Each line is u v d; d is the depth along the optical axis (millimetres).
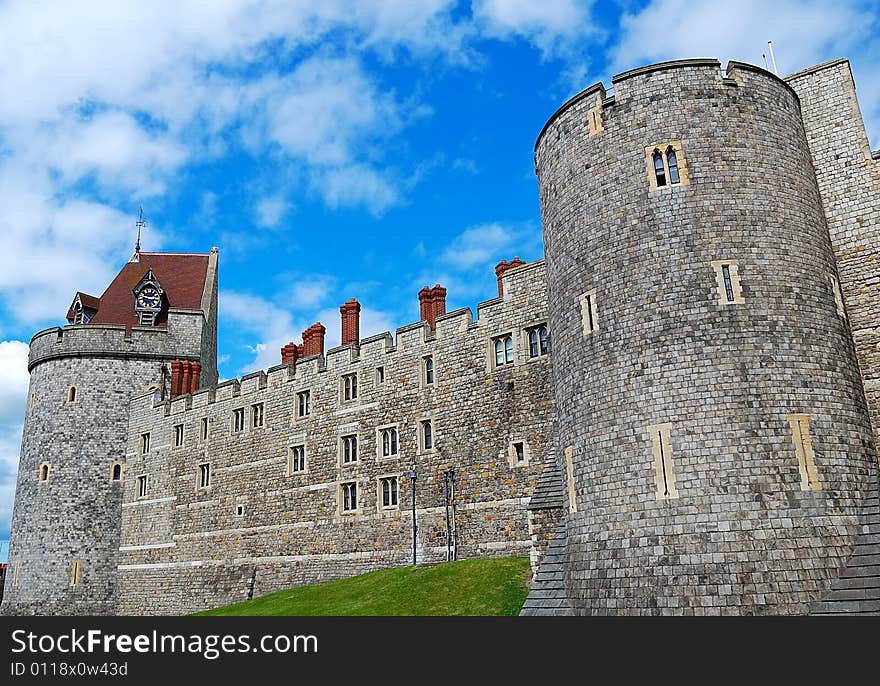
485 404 29172
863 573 15789
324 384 36156
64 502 44562
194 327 48500
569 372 20031
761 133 19469
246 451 39094
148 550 43062
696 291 18125
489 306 29781
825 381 17750
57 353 46594
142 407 45906
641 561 17094
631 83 20125
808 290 18484
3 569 64688
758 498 16500
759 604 15688
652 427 17719
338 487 34250
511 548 27188
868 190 20766
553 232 21438
